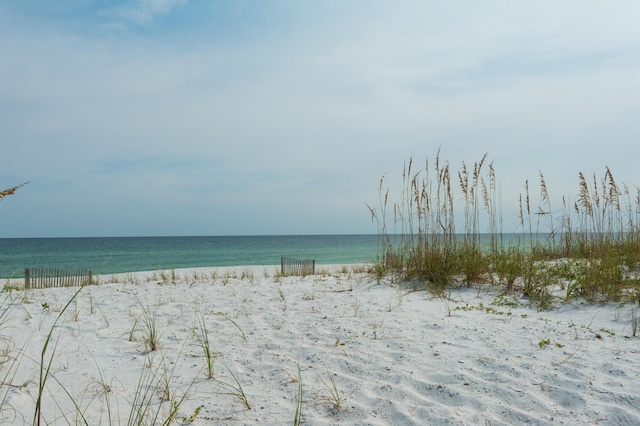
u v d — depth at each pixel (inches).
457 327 191.9
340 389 133.8
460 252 312.3
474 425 109.4
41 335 205.8
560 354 153.8
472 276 295.1
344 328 197.8
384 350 165.2
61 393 133.8
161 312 255.6
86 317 247.8
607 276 248.5
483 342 169.6
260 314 237.5
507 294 266.5
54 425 111.2
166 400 129.5
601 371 137.9
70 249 2384.4
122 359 167.8
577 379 132.1
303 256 1544.0
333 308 243.8
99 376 149.0
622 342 169.0
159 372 153.1
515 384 130.7
